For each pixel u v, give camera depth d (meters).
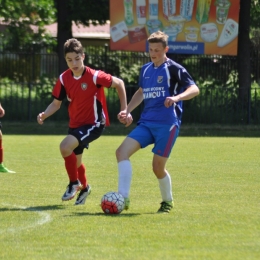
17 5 85.50
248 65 80.94
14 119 80.81
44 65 98.19
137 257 17.25
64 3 81.12
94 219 22.44
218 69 86.75
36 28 107.75
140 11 76.94
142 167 40.56
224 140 63.16
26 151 50.38
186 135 69.25
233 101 79.88
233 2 77.62
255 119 79.38
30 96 79.94
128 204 23.77
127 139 23.89
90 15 81.25
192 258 17.12
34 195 28.92
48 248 18.30
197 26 77.81
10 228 20.97
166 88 23.73
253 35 92.38
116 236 19.73
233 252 17.78
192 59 86.69
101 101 26.38
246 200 27.42
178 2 77.25
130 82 87.44
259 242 18.98
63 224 21.53
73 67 25.34
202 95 80.81
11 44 91.56
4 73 99.19
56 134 69.00
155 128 23.72
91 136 25.91
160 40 23.67
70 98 26.23
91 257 17.27
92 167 40.28
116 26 77.00
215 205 26.00
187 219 22.55
